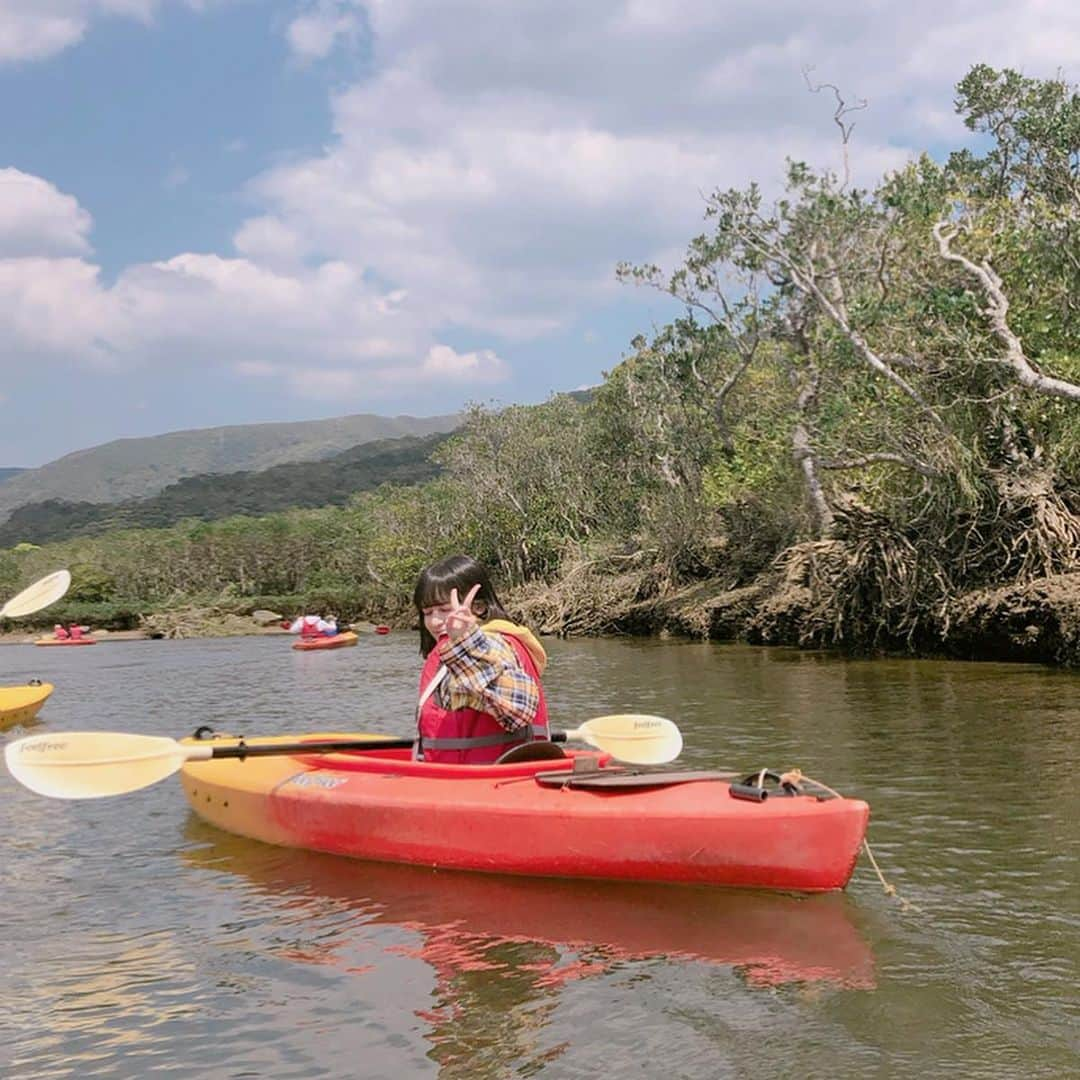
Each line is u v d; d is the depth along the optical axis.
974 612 16.92
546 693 14.62
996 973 4.13
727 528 28.06
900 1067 3.40
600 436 40.62
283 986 4.20
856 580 19.52
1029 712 10.86
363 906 5.07
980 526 18.22
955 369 18.30
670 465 34.88
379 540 50.12
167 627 47.81
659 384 35.34
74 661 28.39
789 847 4.85
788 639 22.12
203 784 6.84
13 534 199.12
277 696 16.38
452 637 5.62
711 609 25.36
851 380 20.94
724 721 10.95
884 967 4.20
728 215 23.95
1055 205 20.80
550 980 4.14
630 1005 3.89
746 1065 3.43
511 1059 3.53
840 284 23.66
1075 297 17.72
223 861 5.97
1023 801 6.92
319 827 5.97
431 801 5.54
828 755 8.73
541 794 5.38
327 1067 3.53
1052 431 17.89
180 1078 3.49
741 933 4.58
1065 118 21.72
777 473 24.95
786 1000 3.91
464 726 5.90
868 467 20.59
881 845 5.93
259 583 64.00
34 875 5.83
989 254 18.05
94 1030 3.87
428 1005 3.97
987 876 5.34
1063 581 15.95
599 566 32.88
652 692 14.16
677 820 4.99
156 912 5.14
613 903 4.96
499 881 5.33
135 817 7.14
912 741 9.28
